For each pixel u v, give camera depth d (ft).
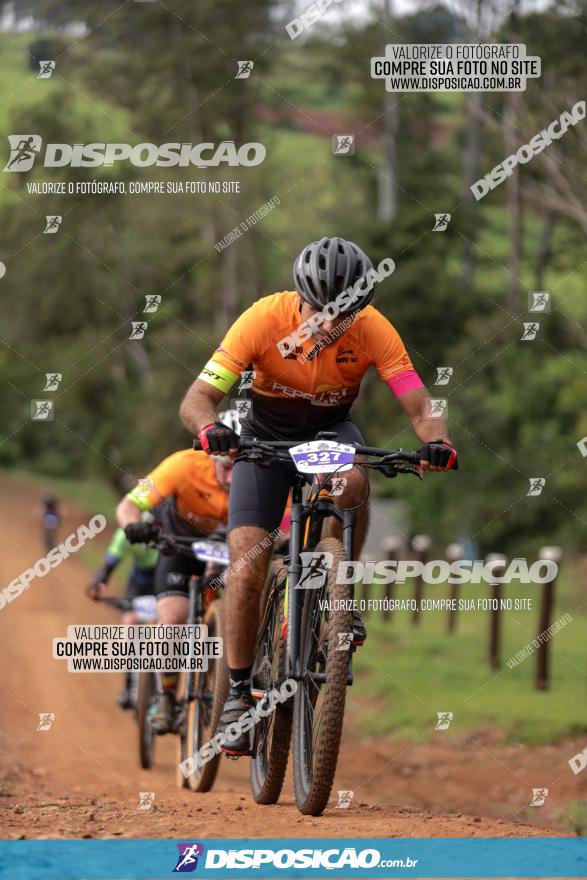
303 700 33.63
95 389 275.80
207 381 33.99
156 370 262.06
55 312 267.80
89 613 142.82
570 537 158.30
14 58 327.67
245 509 34.01
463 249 220.02
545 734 65.82
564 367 172.14
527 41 137.49
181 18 238.68
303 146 301.43
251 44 240.94
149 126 244.22
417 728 71.41
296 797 33.63
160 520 52.44
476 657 95.50
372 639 107.04
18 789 45.88
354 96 254.68
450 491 169.07
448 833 30.76
